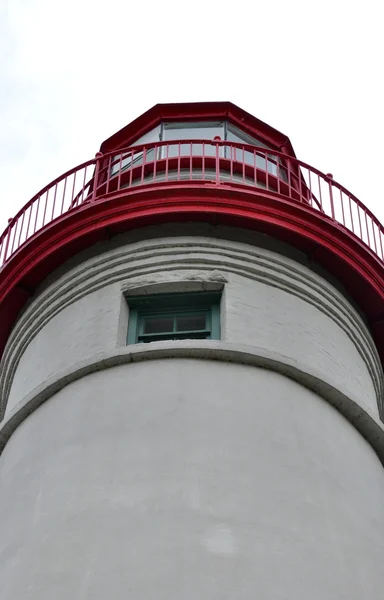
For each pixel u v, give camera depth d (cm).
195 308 1287
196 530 953
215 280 1276
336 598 947
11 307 1427
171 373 1133
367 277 1388
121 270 1309
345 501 1074
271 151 1428
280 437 1081
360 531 1060
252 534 961
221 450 1041
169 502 982
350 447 1167
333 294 1365
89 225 1342
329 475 1084
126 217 1327
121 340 1231
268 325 1241
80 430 1102
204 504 980
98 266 1329
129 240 1338
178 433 1059
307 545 977
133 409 1100
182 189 1321
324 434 1135
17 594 953
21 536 1022
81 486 1029
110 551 945
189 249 1309
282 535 973
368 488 1144
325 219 1353
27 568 974
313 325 1294
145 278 1290
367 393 1329
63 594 923
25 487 1087
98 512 990
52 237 1364
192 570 914
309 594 930
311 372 1178
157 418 1080
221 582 906
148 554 933
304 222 1342
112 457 1048
